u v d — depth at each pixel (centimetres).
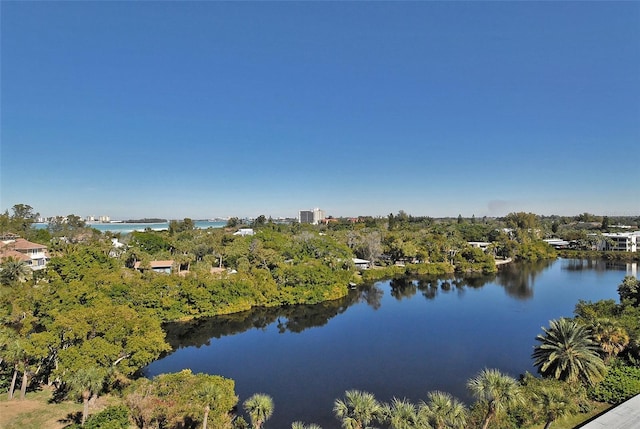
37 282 5691
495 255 14900
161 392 3116
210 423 2805
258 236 13088
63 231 15800
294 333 5878
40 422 2797
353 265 10688
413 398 3712
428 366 4519
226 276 7644
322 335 5759
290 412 3428
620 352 3891
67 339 3222
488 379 2559
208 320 6506
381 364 4588
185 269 10200
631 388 3158
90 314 3303
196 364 4622
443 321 6462
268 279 7619
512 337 5572
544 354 3538
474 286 9569
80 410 3031
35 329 4247
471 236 18688
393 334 5769
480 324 6262
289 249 11000
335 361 4694
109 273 6456
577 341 3372
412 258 13050
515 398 2464
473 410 2961
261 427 3150
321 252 10838
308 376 4247
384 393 3828
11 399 3197
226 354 4969
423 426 2383
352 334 5794
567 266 12912
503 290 9050
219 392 2866
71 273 5816
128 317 3503
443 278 10694
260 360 4747
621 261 14000
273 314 6944
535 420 2780
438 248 12875
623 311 4656
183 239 14712
